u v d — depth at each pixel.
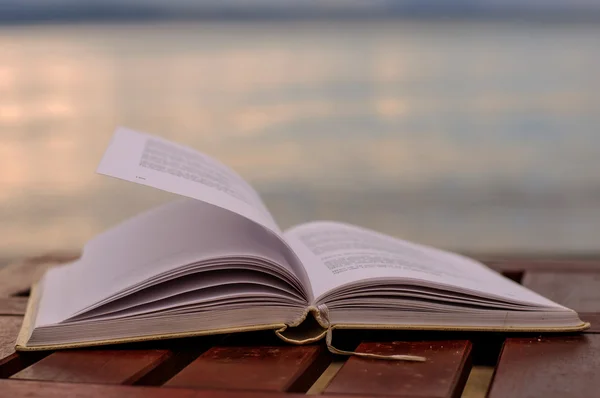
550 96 8.95
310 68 13.36
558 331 0.79
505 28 35.22
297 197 4.27
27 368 0.70
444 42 22.11
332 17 49.84
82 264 0.96
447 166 5.17
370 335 0.81
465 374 0.71
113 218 3.85
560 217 3.69
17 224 3.69
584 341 0.77
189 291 0.75
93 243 1.03
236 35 30.67
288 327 0.78
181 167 0.87
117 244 0.96
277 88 10.41
